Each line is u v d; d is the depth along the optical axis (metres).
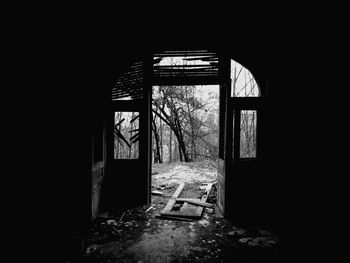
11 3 2.82
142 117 4.80
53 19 3.35
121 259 2.93
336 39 3.18
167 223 4.10
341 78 3.17
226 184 4.31
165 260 2.92
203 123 15.88
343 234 3.08
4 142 3.11
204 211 4.73
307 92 3.69
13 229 3.14
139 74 4.86
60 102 3.94
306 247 3.21
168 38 4.41
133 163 4.88
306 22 3.52
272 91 4.15
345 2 2.91
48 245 3.18
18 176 3.30
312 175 3.60
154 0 3.41
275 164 4.17
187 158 14.27
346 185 3.11
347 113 3.11
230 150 4.30
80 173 4.02
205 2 3.53
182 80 4.64
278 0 3.37
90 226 3.91
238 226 3.97
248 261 2.89
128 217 4.32
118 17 3.75
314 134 3.58
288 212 4.01
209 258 2.97
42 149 3.68
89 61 4.17
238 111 4.24
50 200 3.77
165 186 6.90
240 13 3.78
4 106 3.11
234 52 4.29
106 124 4.79
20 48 3.21
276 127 4.14
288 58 3.96
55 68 3.79
